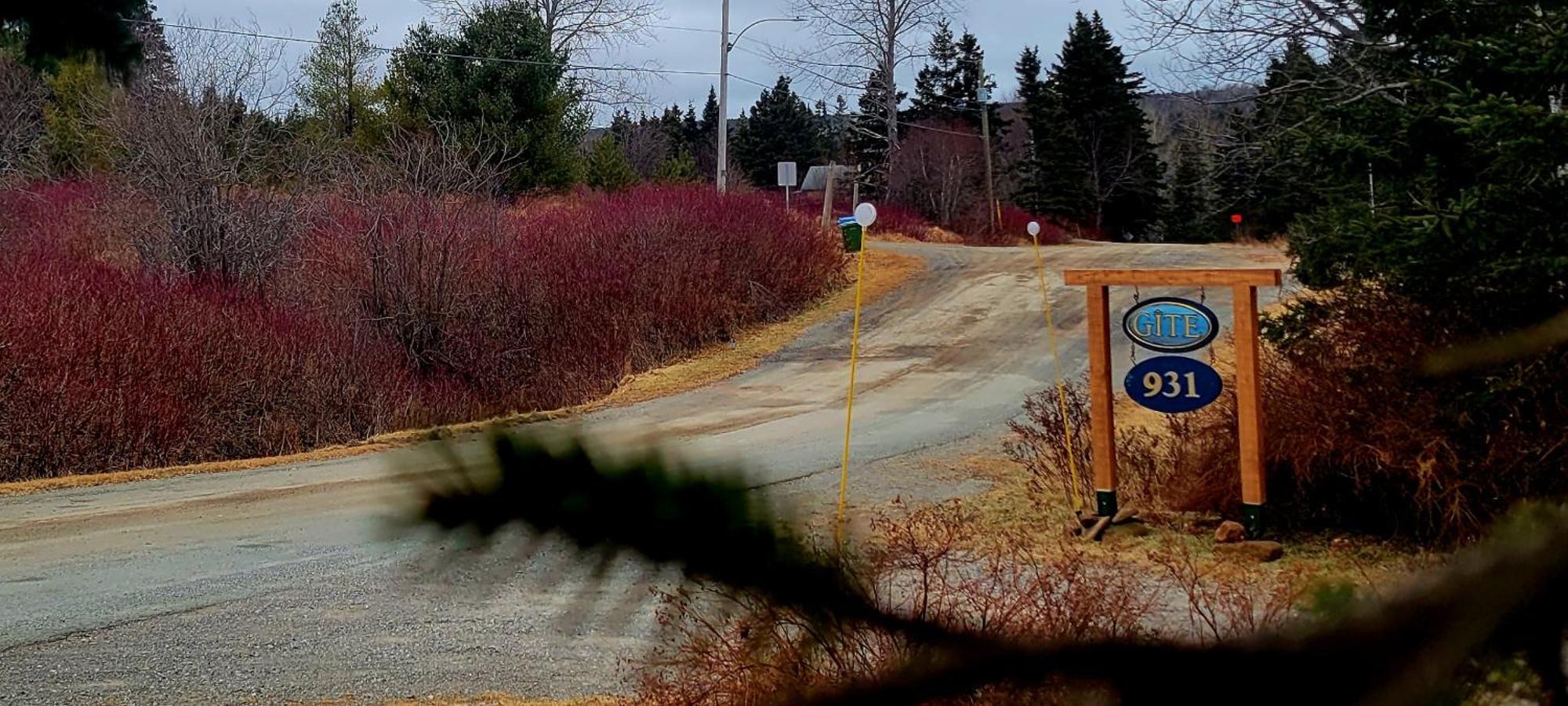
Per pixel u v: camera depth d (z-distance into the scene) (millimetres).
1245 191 13070
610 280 17875
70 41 1024
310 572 7727
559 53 33938
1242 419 7184
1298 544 6992
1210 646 734
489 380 16266
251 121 19438
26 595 7422
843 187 42656
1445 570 746
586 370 16703
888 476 9812
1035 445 9867
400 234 17250
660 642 4156
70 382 13406
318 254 18000
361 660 5969
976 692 798
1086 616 2438
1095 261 24484
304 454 12750
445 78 29219
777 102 62250
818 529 919
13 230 17516
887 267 24641
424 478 776
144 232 17922
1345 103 7379
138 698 5594
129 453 13461
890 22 40875
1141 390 7750
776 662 1475
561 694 5262
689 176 35656
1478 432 6227
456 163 19297
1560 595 731
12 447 12977
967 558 5906
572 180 30844
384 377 15625
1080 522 7605
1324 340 7348
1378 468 6570
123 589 7516
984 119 41125
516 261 17984
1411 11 6695
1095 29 46625
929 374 15812
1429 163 6578
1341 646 714
